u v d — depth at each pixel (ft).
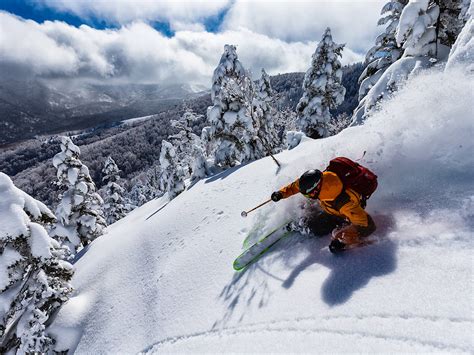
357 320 8.65
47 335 26.32
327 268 11.38
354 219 10.55
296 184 12.99
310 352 8.68
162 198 74.95
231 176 33.76
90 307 27.37
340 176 10.71
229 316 13.19
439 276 8.35
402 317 7.94
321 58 72.74
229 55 54.60
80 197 62.85
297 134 37.76
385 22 48.52
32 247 28.25
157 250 27.02
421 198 11.31
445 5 34.60
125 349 17.95
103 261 35.37
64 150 62.95
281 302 11.41
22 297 28.76
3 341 29.35
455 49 16.21
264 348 9.98
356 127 25.38
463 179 10.85
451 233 9.39
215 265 18.33
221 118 56.44
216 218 24.45
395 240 10.42
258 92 87.71
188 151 91.20
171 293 19.24
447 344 6.75
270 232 16.52
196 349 12.80
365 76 50.98
